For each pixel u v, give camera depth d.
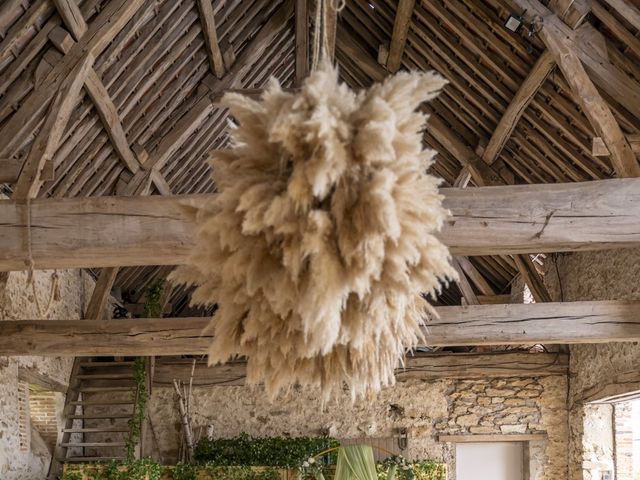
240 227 1.68
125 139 6.92
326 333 1.61
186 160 8.53
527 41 5.84
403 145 1.68
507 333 6.61
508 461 9.92
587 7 4.88
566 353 9.72
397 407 9.93
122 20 5.56
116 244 4.30
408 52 7.45
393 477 8.94
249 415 9.95
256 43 7.83
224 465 8.98
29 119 5.41
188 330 6.93
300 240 1.60
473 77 6.85
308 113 1.59
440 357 9.88
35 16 5.15
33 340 6.71
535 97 6.31
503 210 4.32
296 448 9.51
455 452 9.93
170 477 8.87
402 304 1.75
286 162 1.66
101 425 9.85
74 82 5.44
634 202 4.29
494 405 9.84
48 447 8.82
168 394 9.98
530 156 7.07
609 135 4.98
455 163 8.58
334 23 6.81
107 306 9.71
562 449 9.66
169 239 4.30
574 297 8.67
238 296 1.76
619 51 5.01
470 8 6.13
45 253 4.31
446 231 4.32
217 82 7.67
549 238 4.29
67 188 6.72
